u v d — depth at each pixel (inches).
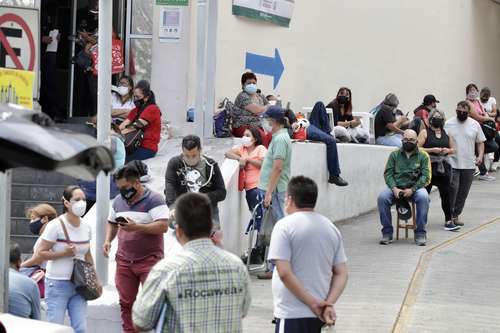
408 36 1317.7
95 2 938.7
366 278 641.0
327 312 354.3
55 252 466.6
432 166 815.1
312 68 1111.6
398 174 772.0
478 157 846.5
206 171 548.7
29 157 230.4
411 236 813.2
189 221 294.0
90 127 795.4
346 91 971.9
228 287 292.7
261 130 733.9
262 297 589.0
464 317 542.3
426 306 566.3
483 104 1218.0
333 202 876.6
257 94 852.0
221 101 926.4
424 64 1363.2
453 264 689.0
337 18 1155.9
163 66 907.4
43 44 915.4
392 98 1022.4
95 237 545.6
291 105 1076.5
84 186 668.7
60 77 934.4
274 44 1035.3
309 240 358.0
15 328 346.0
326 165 852.6
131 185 468.1
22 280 411.8
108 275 532.7
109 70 502.6
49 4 933.2
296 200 366.3
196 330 287.9
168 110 903.7
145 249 471.8
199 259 290.7
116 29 916.6
